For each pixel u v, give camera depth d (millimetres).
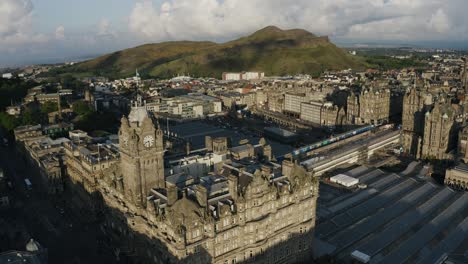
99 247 163250
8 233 174625
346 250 158500
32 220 188750
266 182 135750
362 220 180625
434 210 193500
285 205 144875
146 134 140625
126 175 148000
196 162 172500
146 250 141500
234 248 133375
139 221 140125
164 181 150375
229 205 130125
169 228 123375
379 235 167750
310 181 152500
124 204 153500
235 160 172250
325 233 170250
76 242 167375
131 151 139250
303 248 155875
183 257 118562
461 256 157250
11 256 127375
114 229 164750
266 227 138875
